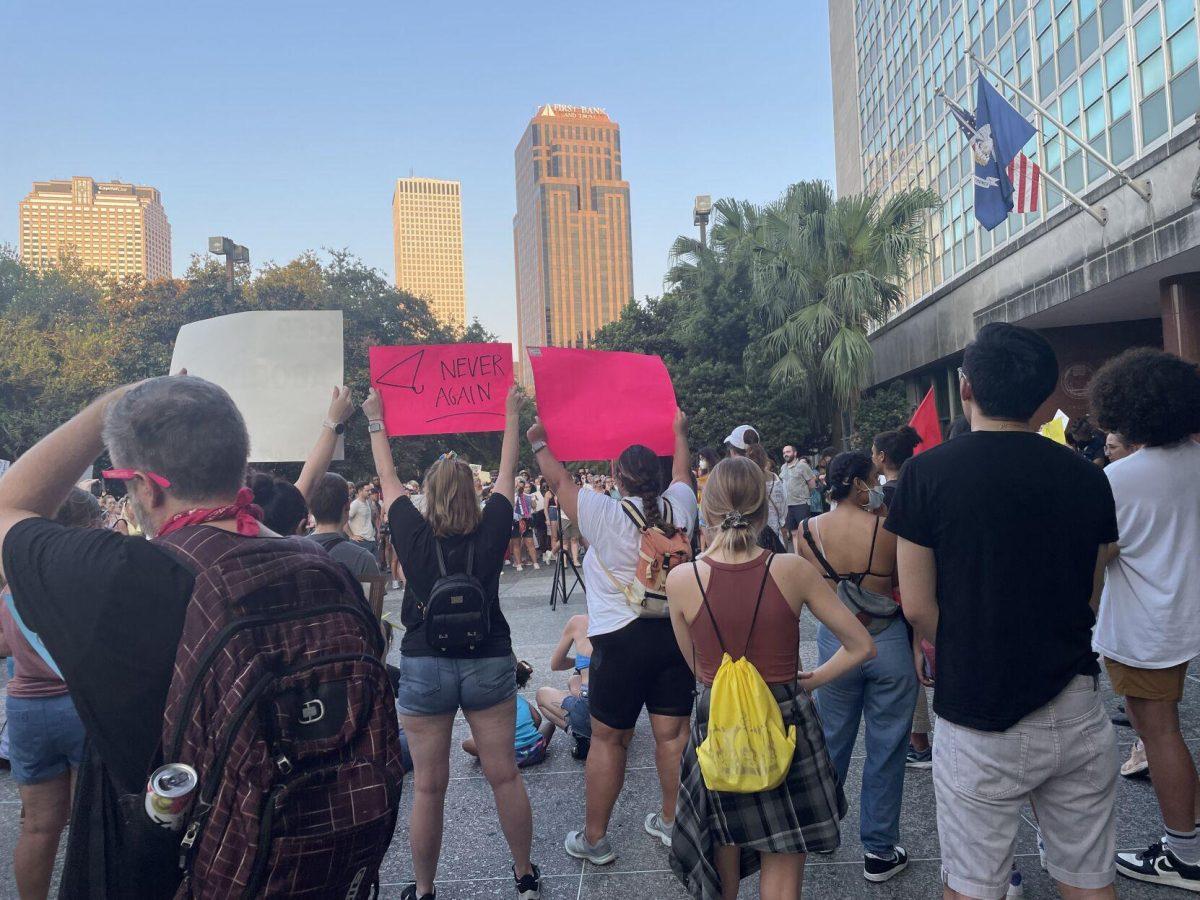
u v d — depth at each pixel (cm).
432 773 288
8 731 281
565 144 17525
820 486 1281
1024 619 194
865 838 304
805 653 617
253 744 127
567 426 336
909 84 2611
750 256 2286
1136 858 291
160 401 147
